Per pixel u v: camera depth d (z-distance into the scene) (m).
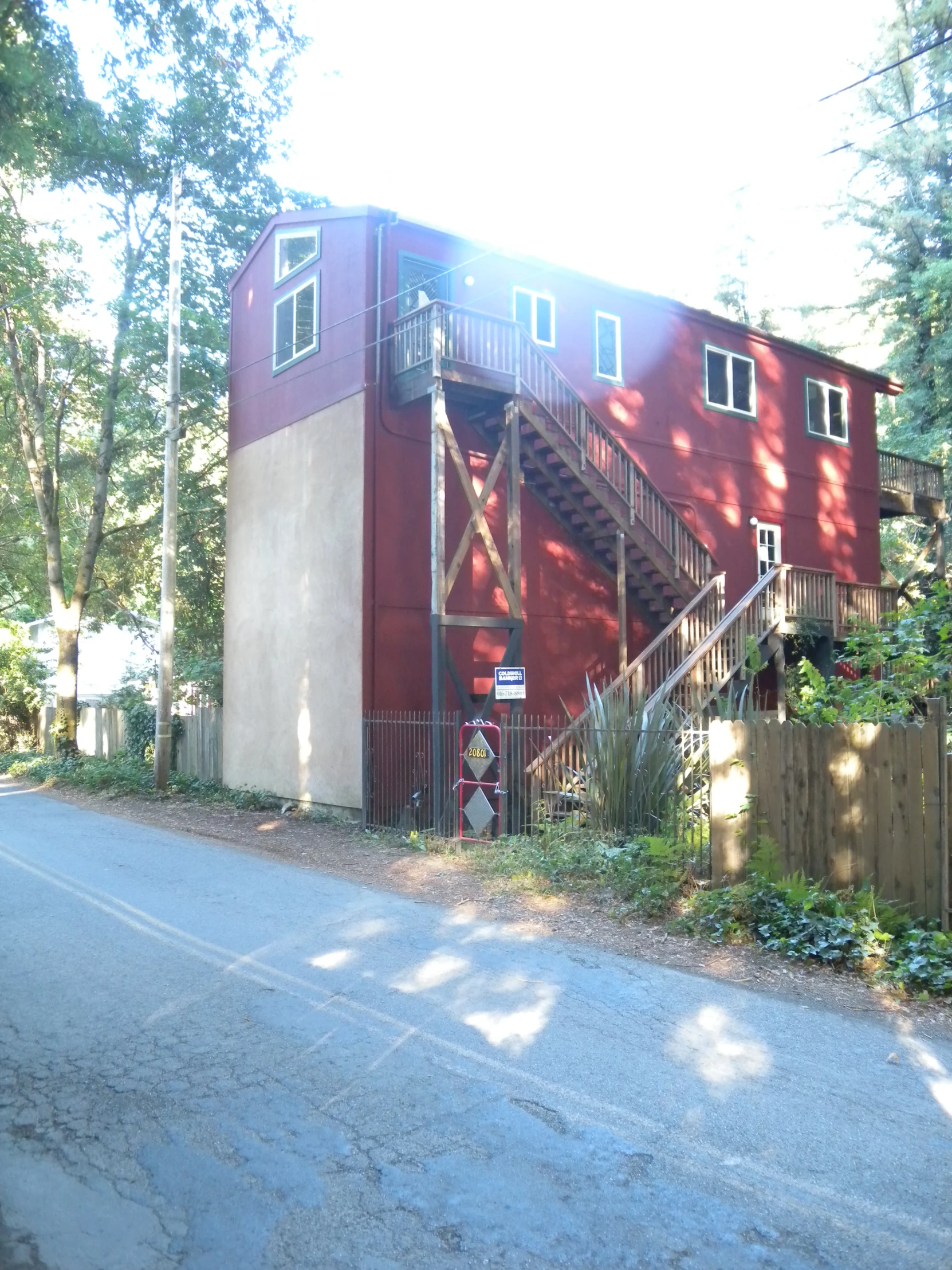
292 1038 5.37
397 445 14.72
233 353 18.47
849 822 7.81
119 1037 5.41
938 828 7.37
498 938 7.52
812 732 8.00
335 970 6.66
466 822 12.36
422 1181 3.82
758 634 14.98
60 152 19.12
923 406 29.53
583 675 16.86
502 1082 4.77
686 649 15.20
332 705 14.84
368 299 14.68
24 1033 5.48
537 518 16.53
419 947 7.27
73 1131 4.28
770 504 20.75
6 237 19.86
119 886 9.61
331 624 14.93
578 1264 3.27
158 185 20.55
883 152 29.55
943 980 6.16
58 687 23.55
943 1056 5.13
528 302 16.91
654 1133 4.23
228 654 18.03
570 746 12.34
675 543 16.08
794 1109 4.47
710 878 8.48
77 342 22.64
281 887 9.59
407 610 14.65
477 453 15.71
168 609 18.16
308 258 16.02
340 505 14.87
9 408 24.95
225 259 22.16
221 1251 3.37
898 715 9.62
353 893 9.28
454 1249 3.37
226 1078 4.83
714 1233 3.46
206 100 19.92
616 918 8.04
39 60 10.07
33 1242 3.43
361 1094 4.63
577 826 10.59
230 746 17.83
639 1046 5.25
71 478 25.58
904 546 31.30
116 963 6.85
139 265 21.53
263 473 17.09
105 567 27.27
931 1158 4.00
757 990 6.22
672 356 19.17
